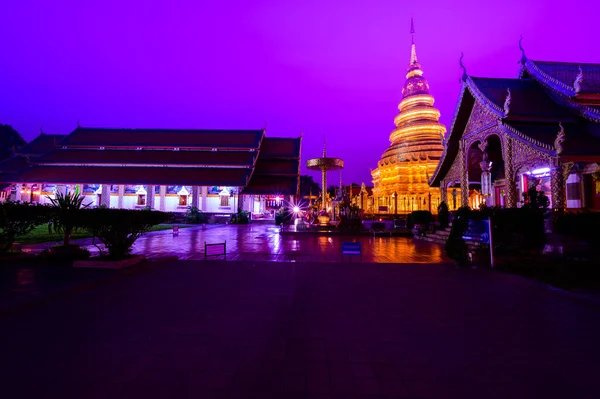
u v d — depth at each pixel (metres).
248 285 7.97
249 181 43.25
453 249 10.60
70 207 11.29
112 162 43.91
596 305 6.21
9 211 11.20
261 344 4.50
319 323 5.34
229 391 3.32
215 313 5.81
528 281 8.11
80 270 9.34
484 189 18.78
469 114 20.36
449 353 4.26
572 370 3.82
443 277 8.98
